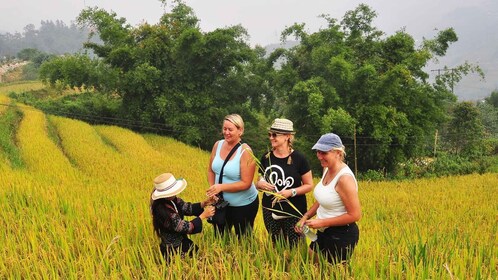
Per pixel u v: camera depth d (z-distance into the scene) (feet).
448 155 112.68
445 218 35.68
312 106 83.66
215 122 120.98
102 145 83.15
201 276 13.65
